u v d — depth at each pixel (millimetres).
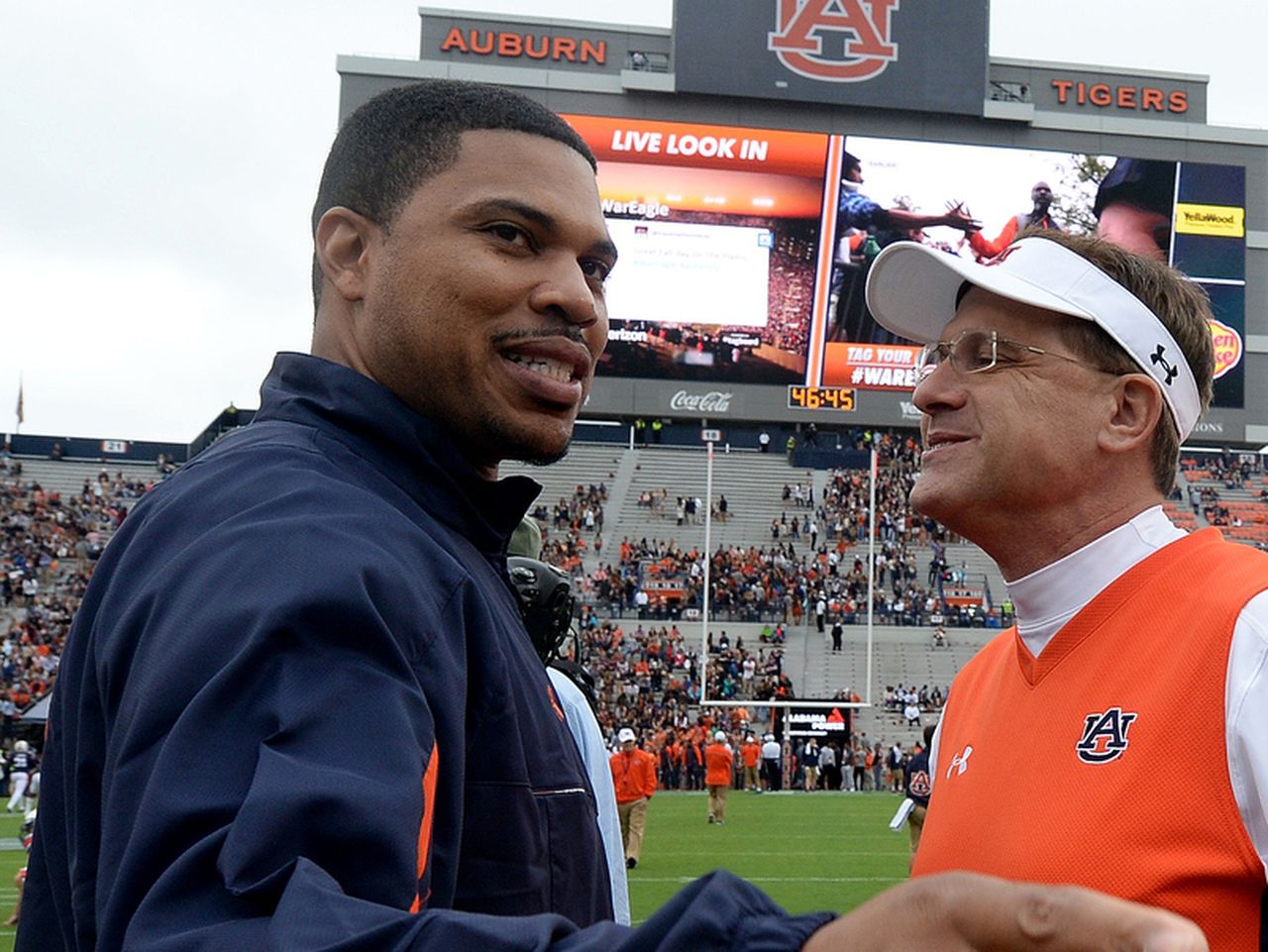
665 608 34719
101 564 1272
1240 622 1755
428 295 1390
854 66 36188
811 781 29484
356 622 944
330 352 1507
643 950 691
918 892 619
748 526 38438
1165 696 1779
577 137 1500
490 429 1422
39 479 40469
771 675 32156
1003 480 2035
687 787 29422
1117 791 1768
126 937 808
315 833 823
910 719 31219
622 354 35281
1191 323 2100
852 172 36062
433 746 953
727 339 35469
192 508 1131
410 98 1457
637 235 35438
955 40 36438
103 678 1063
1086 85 38156
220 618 941
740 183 35688
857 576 36094
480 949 727
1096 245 2096
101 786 1136
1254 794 1693
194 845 833
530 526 3438
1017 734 1965
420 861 921
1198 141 37219
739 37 36000
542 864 1222
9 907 10977
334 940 746
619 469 40344
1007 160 36562
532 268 1410
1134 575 1939
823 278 35625
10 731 27391
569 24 37312
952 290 2227
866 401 35500
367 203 1456
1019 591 2076
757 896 705
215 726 888
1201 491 38875
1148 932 558
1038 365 2039
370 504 1126
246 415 41781
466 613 1162
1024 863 1825
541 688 1351
